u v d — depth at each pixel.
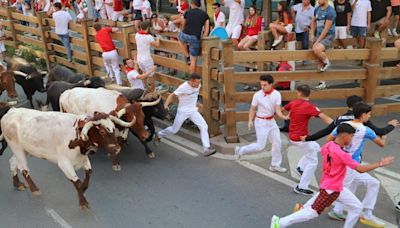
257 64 10.45
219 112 8.50
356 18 10.95
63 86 9.31
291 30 10.11
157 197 6.82
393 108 8.99
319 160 7.73
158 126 9.76
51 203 6.82
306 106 6.36
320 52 8.22
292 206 6.39
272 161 7.40
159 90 9.69
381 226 5.78
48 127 6.33
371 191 5.71
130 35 10.55
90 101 7.68
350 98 6.01
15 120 6.69
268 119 7.08
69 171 6.25
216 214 6.27
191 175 7.49
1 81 10.87
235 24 11.70
